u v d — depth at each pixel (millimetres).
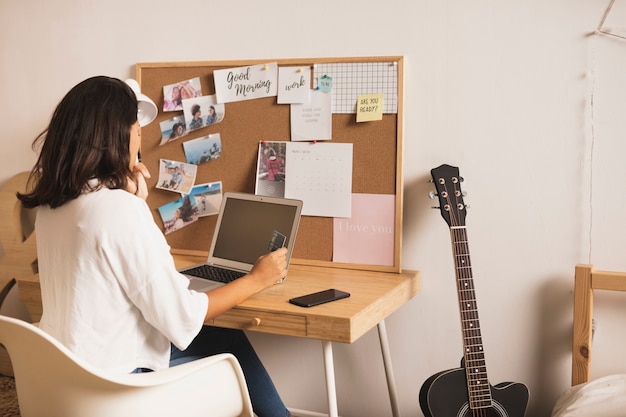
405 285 2223
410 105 2324
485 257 2283
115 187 1663
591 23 2090
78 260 1590
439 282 2354
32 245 2898
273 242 2219
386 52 2332
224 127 2537
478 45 2223
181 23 2604
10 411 2652
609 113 2094
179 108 2590
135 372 1712
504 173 2232
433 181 2172
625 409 1848
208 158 2566
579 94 2123
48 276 1689
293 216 2199
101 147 1635
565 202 2172
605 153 2111
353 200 2375
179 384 1635
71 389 1531
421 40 2287
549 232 2201
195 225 2615
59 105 1672
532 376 2268
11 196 2914
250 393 2191
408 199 2359
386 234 2340
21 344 1509
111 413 1542
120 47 2711
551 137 2168
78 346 1605
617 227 2119
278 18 2457
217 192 2568
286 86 2428
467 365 2070
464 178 2281
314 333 1855
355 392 2533
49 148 1641
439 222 2330
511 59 2189
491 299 2291
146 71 2643
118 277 1604
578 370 2123
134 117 1722
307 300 1950
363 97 2330
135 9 2668
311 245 2445
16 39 2883
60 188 1620
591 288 2088
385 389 2486
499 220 2254
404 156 2352
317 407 2609
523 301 2252
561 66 2135
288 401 2650
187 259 2547
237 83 2496
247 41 2512
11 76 2912
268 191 2482
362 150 2352
